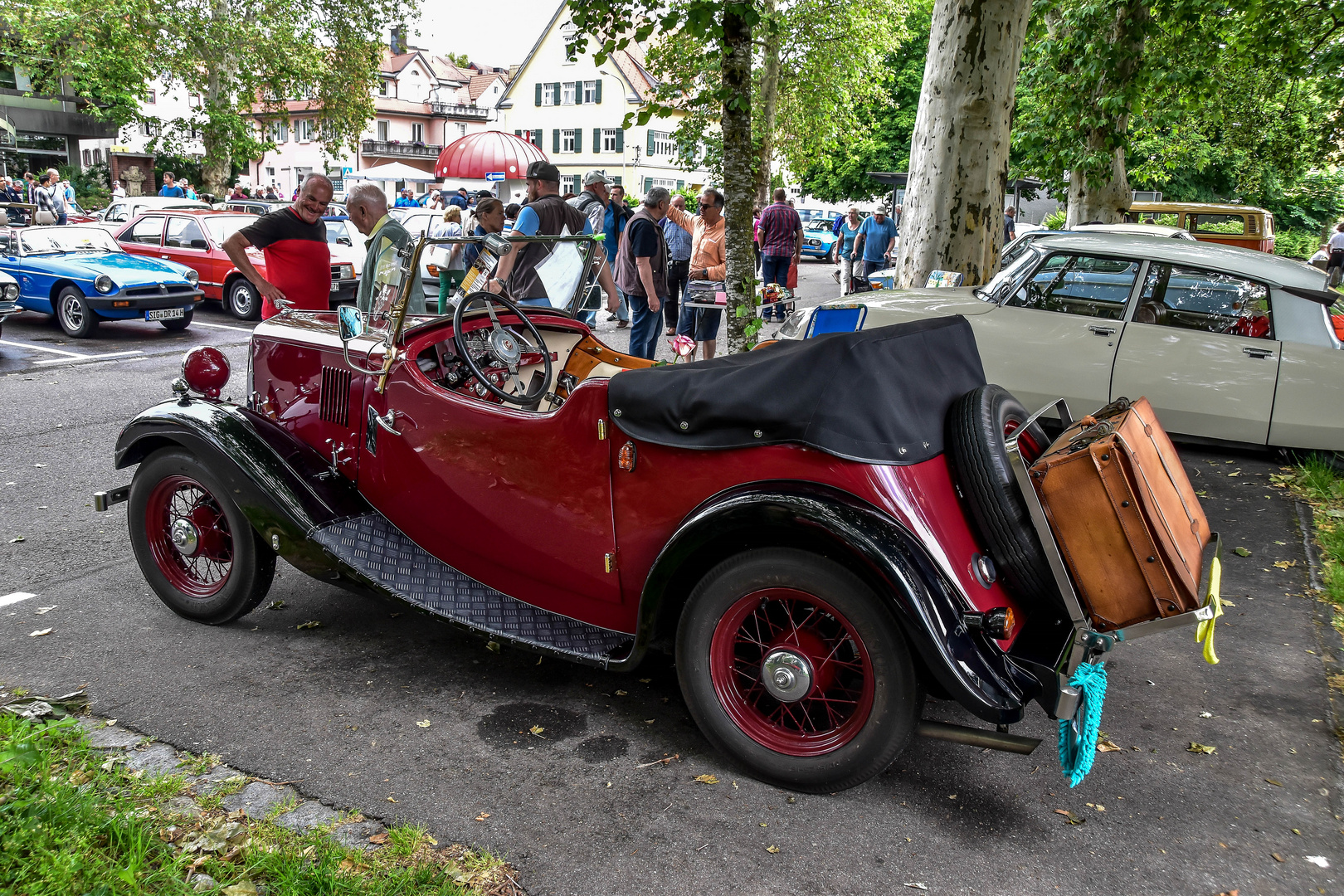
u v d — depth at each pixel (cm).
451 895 223
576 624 332
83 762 277
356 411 370
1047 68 1262
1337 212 3909
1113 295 668
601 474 308
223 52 3031
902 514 259
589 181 993
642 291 855
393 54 6291
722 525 268
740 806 273
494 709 327
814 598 263
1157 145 1980
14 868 224
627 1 528
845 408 266
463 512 343
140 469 375
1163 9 1149
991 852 254
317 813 261
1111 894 237
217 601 376
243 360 988
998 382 695
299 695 331
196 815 255
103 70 2830
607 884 236
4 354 1016
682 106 570
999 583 275
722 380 282
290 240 607
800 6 2667
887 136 3803
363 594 353
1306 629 408
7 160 3425
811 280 2173
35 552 463
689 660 288
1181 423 665
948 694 246
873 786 287
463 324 386
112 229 1429
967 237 828
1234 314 641
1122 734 321
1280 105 2123
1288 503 584
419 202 2731
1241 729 325
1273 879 245
